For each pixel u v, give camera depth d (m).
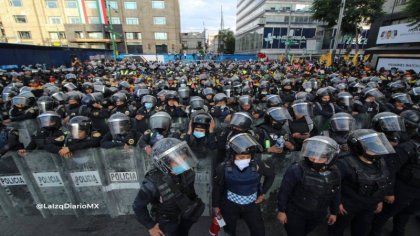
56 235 3.26
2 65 15.66
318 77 12.67
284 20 52.53
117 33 42.22
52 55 21.59
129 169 3.34
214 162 3.48
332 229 2.86
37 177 3.30
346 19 23.70
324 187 2.20
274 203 3.47
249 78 12.34
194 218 2.30
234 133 3.30
